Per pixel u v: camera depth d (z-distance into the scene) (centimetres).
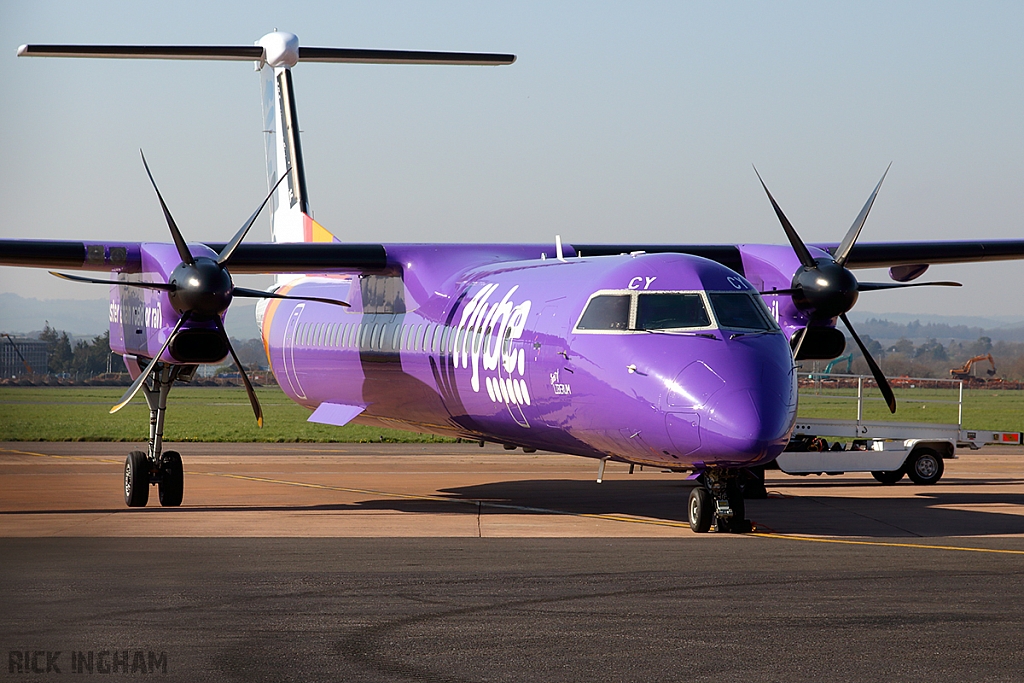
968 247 6738
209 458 8969
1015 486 6606
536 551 3706
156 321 5194
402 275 5922
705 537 4116
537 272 4916
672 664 2244
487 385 4825
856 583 3095
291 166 8062
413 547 3806
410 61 7900
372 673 2170
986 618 2642
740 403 3772
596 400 4116
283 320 7569
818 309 5172
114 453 9769
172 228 5000
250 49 8181
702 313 4075
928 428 6681
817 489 6431
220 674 2158
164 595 2914
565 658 2286
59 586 3031
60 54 7000
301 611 2717
